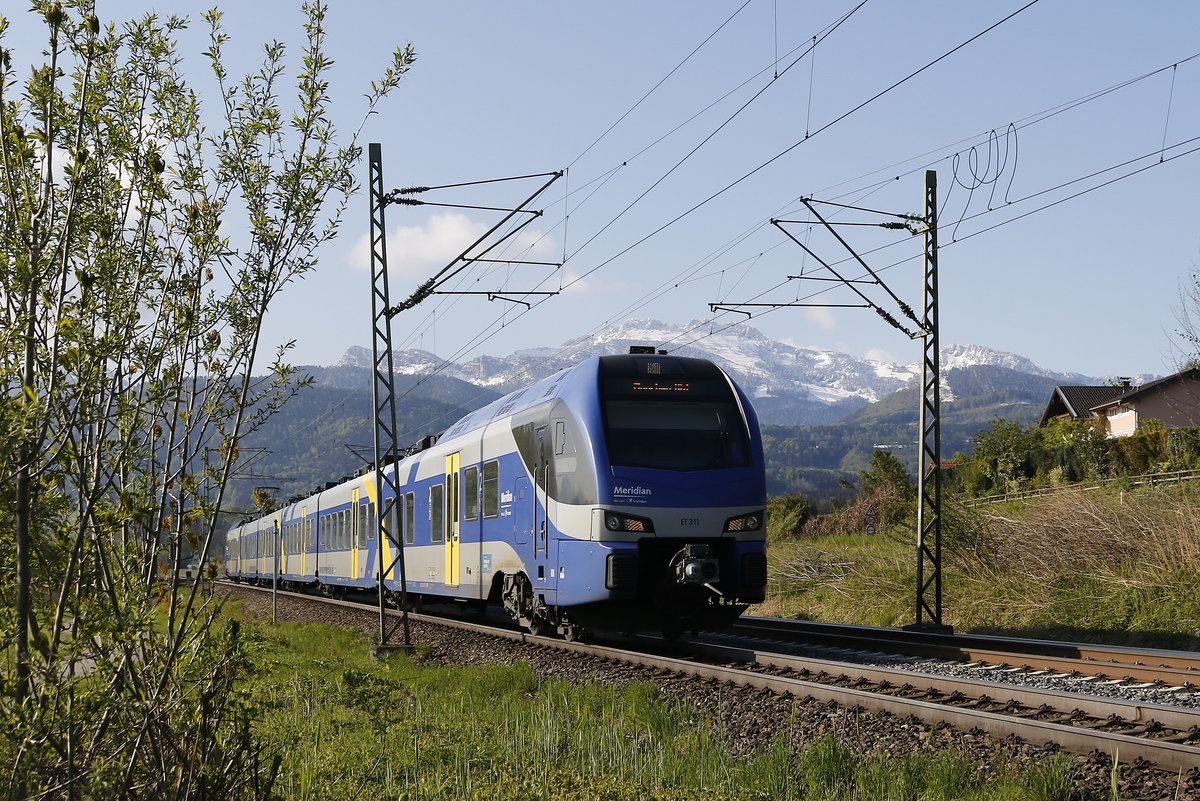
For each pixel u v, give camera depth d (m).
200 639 4.09
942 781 6.04
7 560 3.64
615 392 13.59
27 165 3.89
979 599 18.08
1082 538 17.64
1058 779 5.76
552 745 7.32
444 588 19.06
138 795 3.97
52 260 3.90
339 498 30.31
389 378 17.31
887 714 8.06
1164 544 16.20
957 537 19.59
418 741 7.29
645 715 8.61
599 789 5.93
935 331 17.41
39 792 3.61
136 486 3.91
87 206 4.14
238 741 4.36
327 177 4.52
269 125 4.54
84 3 4.07
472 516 17.52
